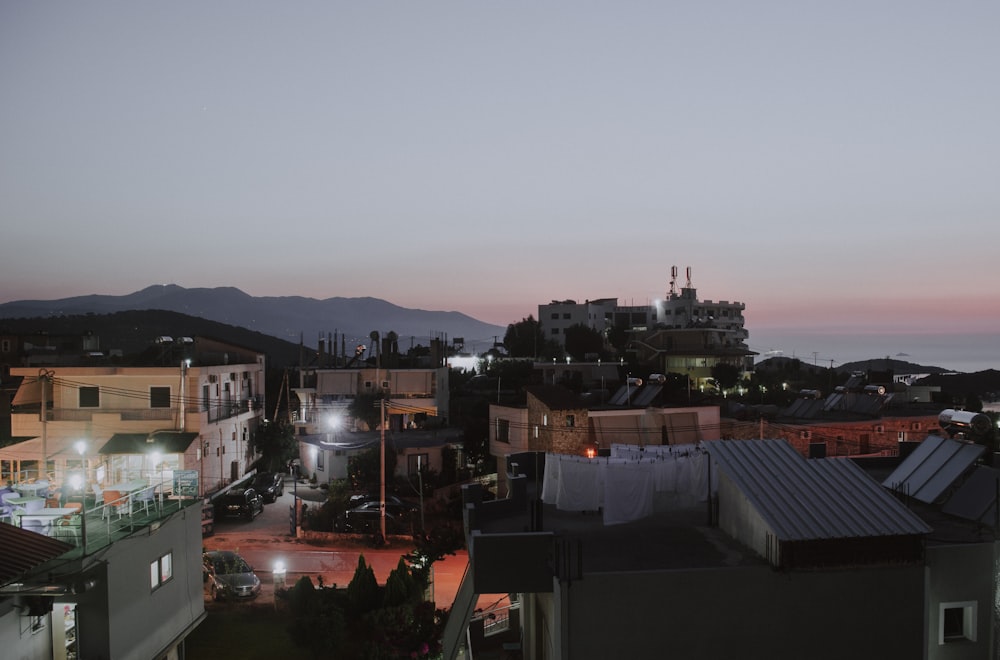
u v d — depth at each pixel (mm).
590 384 85562
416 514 46094
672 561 15234
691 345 104750
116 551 19156
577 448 47812
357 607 26938
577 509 19828
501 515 19969
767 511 15273
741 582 14273
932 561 15078
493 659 22281
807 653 14336
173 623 22500
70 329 190125
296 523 43000
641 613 14039
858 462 24516
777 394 81562
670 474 18641
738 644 14188
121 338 189000
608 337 117500
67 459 43625
